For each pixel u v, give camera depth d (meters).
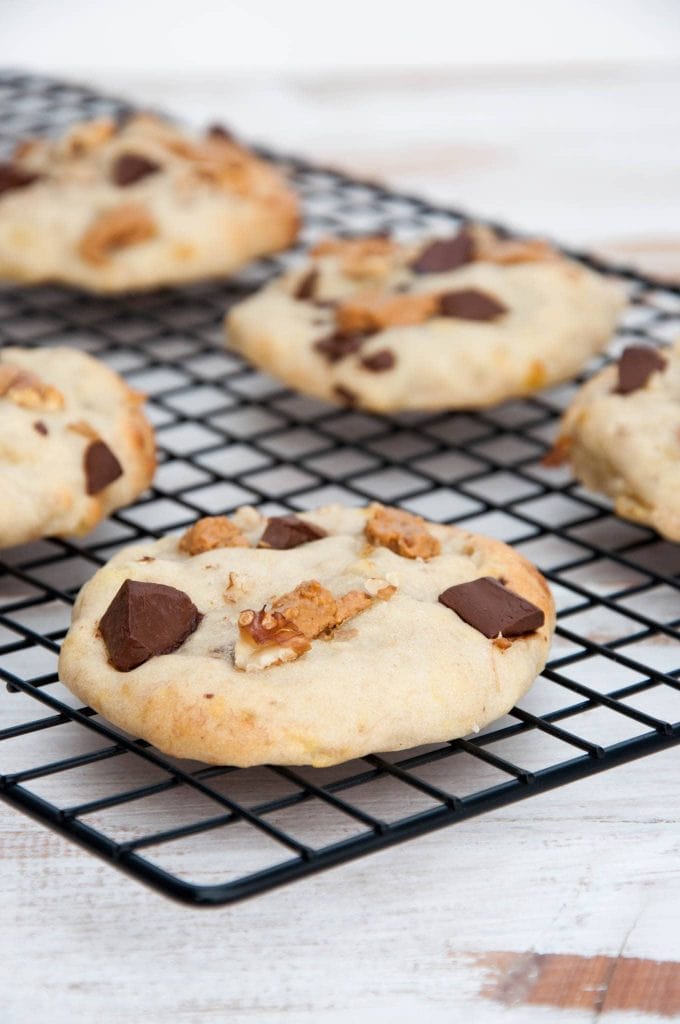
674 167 0.76
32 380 0.55
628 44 0.99
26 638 0.49
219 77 0.88
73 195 0.65
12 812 0.47
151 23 0.99
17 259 0.64
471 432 0.60
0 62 0.94
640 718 0.47
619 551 0.54
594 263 0.66
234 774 0.48
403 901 0.45
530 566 0.51
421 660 0.47
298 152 0.76
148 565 0.50
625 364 0.56
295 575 0.50
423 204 0.69
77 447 0.54
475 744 0.47
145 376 0.62
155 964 0.44
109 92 0.85
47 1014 0.43
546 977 0.44
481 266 0.62
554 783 0.45
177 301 0.66
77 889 0.45
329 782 0.47
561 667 0.49
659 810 0.47
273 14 0.99
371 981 0.44
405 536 0.51
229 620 0.48
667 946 0.44
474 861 0.46
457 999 0.43
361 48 0.97
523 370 0.59
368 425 0.60
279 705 0.46
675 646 0.51
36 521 0.52
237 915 0.45
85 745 0.48
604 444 0.55
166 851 0.46
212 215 0.64
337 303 0.61
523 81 0.88
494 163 0.76
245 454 0.58
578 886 0.45
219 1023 0.43
